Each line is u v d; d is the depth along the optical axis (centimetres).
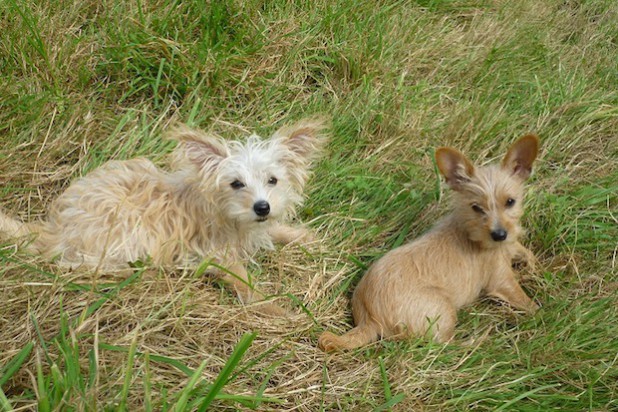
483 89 194
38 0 185
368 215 171
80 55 182
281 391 145
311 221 170
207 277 159
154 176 163
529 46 206
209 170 158
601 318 153
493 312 159
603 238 165
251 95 185
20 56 178
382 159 178
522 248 163
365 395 145
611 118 189
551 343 151
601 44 215
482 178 155
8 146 168
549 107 191
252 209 157
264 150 160
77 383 134
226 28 190
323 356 150
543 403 144
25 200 167
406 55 197
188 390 133
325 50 194
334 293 161
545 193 171
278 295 155
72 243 157
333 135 181
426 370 147
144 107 178
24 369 140
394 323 153
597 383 147
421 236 161
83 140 173
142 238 158
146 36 183
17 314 148
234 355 134
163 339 148
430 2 213
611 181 175
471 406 144
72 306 149
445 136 183
